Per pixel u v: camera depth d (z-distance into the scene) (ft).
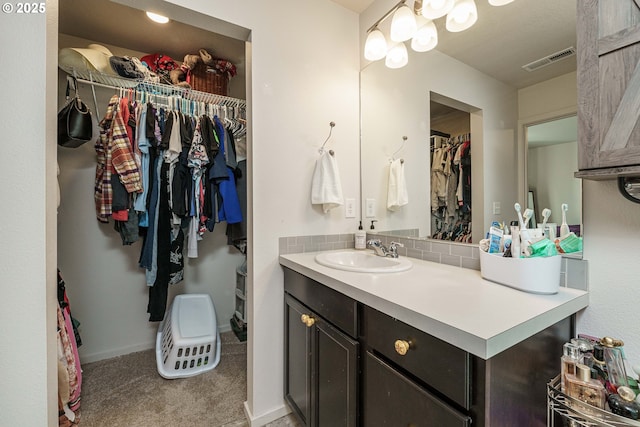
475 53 3.74
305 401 4.05
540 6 3.11
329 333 3.43
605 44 2.08
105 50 5.65
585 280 2.78
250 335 4.67
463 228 3.93
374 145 5.41
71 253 6.22
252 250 4.57
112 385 5.55
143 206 5.36
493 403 1.90
